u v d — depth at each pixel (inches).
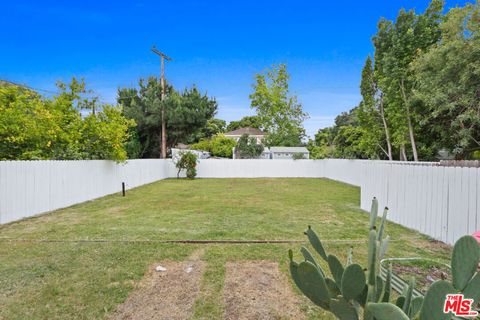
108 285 118.5
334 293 44.6
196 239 179.6
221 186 489.1
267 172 700.7
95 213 262.2
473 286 34.9
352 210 278.5
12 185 230.2
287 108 974.4
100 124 366.0
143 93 701.9
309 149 986.1
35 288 115.3
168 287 117.2
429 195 189.3
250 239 180.2
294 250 160.4
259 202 324.5
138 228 206.8
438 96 325.1
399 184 223.3
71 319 95.1
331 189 453.4
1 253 153.9
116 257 148.6
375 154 585.6
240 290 114.9
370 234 43.2
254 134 1432.1
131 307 102.5
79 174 320.8
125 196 370.0
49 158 319.0
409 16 445.1
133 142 666.8
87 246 165.5
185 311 100.1
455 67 318.7
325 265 139.0
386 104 530.9
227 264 140.6
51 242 173.2
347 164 558.3
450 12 359.3
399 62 450.9
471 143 375.9
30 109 317.4
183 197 361.7
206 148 1122.7
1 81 427.2
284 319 95.5
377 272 47.0
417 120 426.3
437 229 181.3
